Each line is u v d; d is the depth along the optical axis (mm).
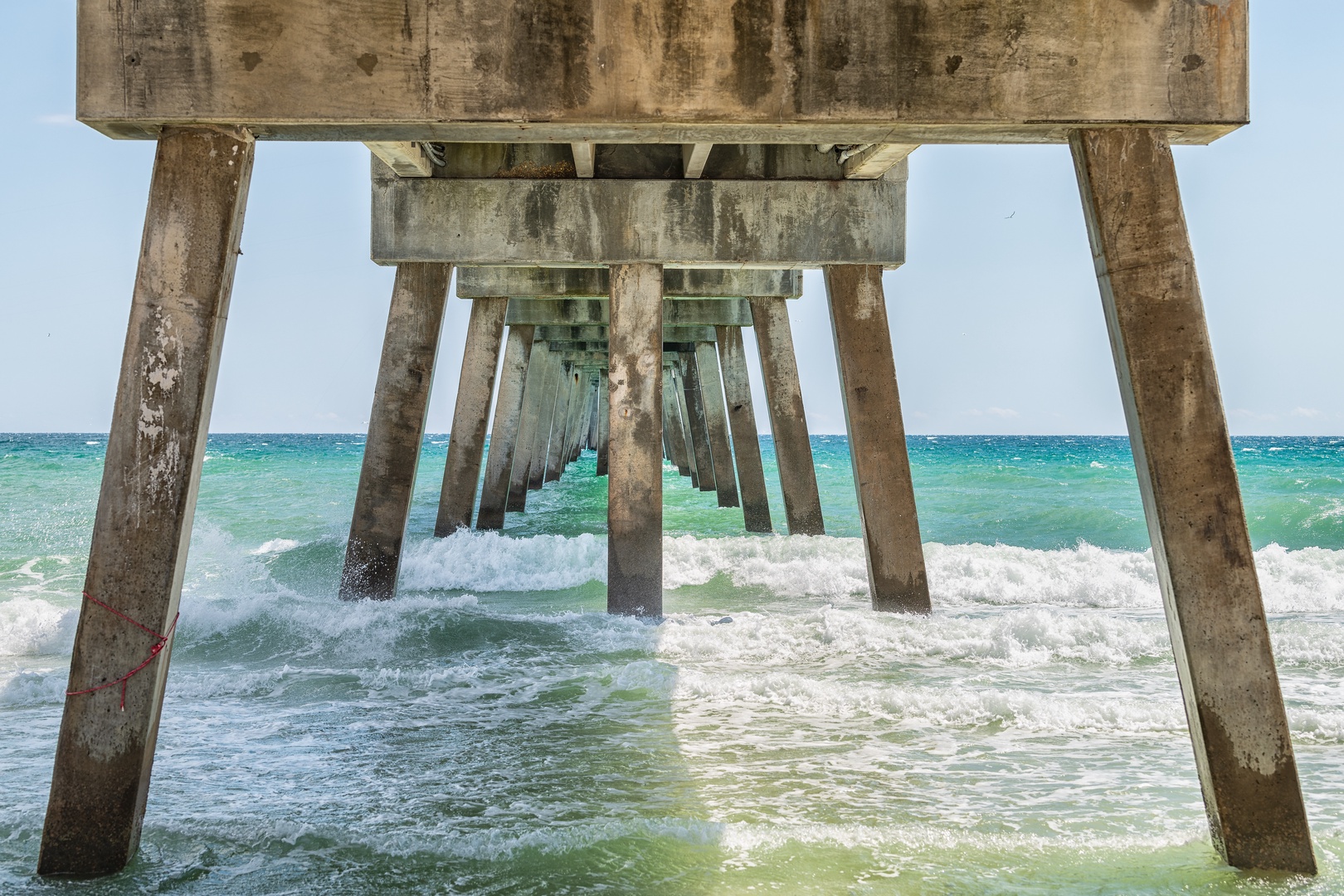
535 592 11336
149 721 3564
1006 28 3664
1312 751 5172
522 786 4582
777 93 3672
